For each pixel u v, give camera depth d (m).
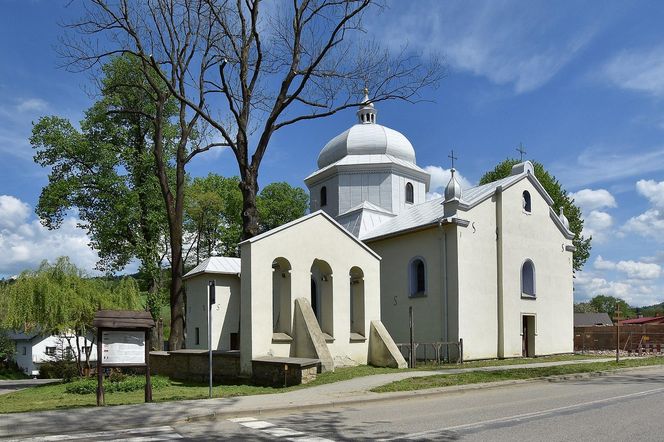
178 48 27.42
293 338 21.09
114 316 14.05
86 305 25.03
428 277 27.69
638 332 36.62
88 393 19.00
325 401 13.24
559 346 30.86
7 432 10.13
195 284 35.38
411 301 28.48
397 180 35.12
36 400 17.95
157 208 37.44
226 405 12.65
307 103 24.80
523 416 11.08
